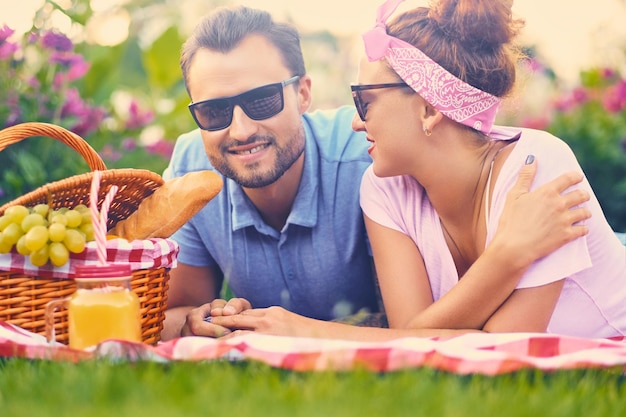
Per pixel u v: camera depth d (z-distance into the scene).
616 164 5.71
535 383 2.22
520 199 2.84
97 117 5.16
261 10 3.40
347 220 3.49
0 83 4.74
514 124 6.18
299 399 2.02
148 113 5.59
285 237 3.49
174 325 3.42
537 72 6.38
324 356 2.28
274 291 3.62
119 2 6.31
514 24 3.07
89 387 2.11
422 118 2.99
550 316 2.87
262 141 3.26
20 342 2.52
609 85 6.16
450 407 1.94
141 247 2.79
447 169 3.03
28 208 2.85
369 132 3.06
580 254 2.83
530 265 2.83
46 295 2.73
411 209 3.17
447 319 2.86
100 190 3.01
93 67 5.56
